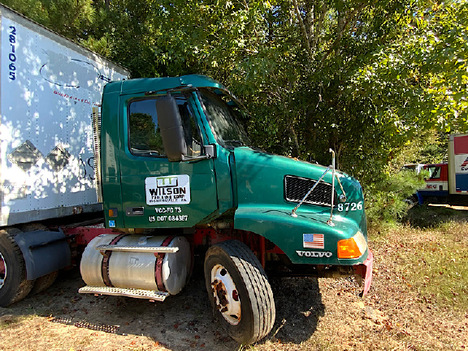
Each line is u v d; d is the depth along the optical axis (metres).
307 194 3.40
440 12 5.82
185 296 4.56
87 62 5.29
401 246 6.79
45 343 3.49
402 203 8.16
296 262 3.25
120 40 10.12
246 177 3.57
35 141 4.38
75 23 9.81
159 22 6.15
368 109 5.62
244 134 4.67
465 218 10.32
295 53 6.40
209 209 3.62
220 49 5.66
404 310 4.18
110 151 3.95
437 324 3.87
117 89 3.95
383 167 6.62
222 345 3.44
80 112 5.12
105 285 3.88
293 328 3.74
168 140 3.28
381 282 4.98
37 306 4.40
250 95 6.05
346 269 3.58
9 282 4.23
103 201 4.02
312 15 6.87
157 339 3.55
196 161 3.64
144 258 3.70
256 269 3.28
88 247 4.05
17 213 4.12
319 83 6.10
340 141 6.54
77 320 3.99
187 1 5.72
